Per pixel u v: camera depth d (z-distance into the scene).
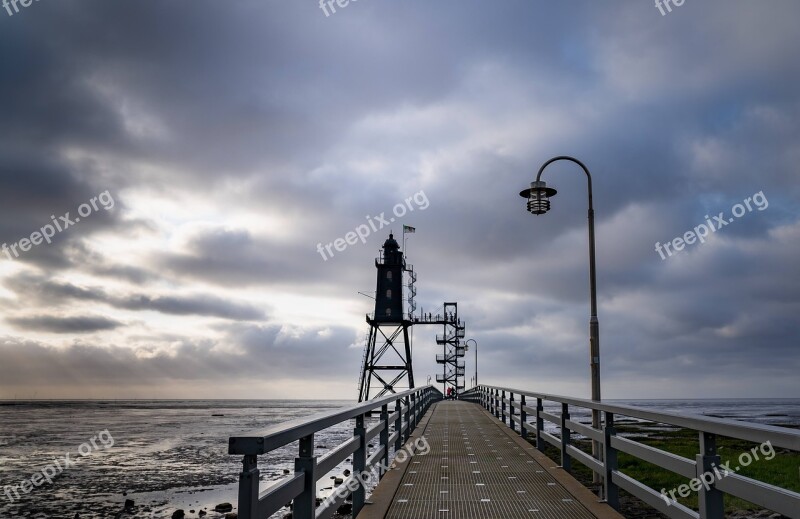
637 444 6.20
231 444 3.33
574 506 7.69
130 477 29.56
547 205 12.99
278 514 16.84
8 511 21.41
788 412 112.06
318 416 4.99
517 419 16.58
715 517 4.32
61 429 75.81
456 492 8.63
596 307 12.07
